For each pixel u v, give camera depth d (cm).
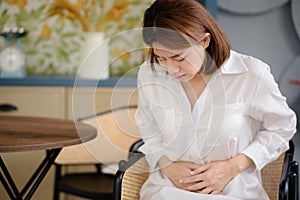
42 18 375
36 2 374
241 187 185
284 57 346
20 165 334
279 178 202
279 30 344
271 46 345
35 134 213
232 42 343
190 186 186
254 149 186
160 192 186
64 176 296
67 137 207
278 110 183
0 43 369
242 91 184
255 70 183
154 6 171
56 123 240
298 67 344
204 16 172
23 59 350
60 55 377
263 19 342
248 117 189
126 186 189
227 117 183
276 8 340
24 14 375
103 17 364
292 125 188
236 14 340
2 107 331
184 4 170
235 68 183
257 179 190
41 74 378
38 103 334
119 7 360
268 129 190
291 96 346
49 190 334
